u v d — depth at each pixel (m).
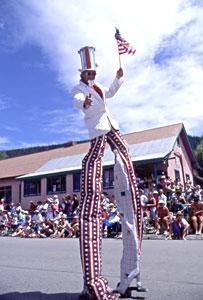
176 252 7.46
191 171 25.33
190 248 8.11
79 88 3.80
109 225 13.30
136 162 19.17
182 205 13.21
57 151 30.75
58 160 27.25
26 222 17.16
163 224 12.32
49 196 23.92
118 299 3.51
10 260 7.03
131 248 3.63
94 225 3.40
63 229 14.99
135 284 4.19
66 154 28.52
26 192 25.75
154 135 23.75
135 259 3.60
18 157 34.12
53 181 23.97
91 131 3.78
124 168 3.69
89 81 3.80
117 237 12.63
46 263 6.41
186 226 11.23
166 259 6.46
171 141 21.41
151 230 13.34
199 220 12.14
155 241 10.61
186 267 5.48
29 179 25.42
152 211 13.85
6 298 3.77
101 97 3.82
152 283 4.28
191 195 14.62
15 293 3.98
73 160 25.64
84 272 3.26
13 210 20.44
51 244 10.88
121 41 3.94
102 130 3.74
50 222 16.02
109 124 3.86
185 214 13.02
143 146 22.06
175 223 11.39
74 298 3.67
